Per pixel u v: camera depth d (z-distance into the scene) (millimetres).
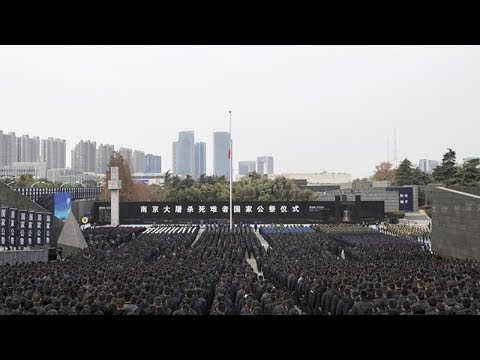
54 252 39375
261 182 92688
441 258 32062
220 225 62781
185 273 19703
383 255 32938
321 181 189250
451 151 94375
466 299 11836
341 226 60938
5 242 36938
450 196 39281
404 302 11070
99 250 34094
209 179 125875
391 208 93250
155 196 112750
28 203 43062
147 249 35031
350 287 14969
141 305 12680
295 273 21156
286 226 62938
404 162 118812
